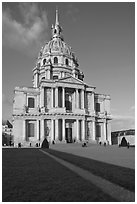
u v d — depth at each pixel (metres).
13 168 18.59
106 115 103.75
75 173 16.44
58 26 132.38
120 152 41.06
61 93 94.56
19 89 93.75
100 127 101.94
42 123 87.88
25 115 89.38
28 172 16.73
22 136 87.81
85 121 94.62
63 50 118.56
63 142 84.75
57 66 110.62
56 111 89.00
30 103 94.56
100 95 106.06
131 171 16.34
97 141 94.81
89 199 10.44
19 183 13.20
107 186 12.58
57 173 16.39
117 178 13.59
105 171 16.28
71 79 95.56
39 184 13.00
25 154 34.06
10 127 151.75
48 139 87.88
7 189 11.97
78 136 90.38
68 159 25.23
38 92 95.94
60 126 90.12
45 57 116.00
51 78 109.31
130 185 12.01
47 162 23.03
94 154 36.19
